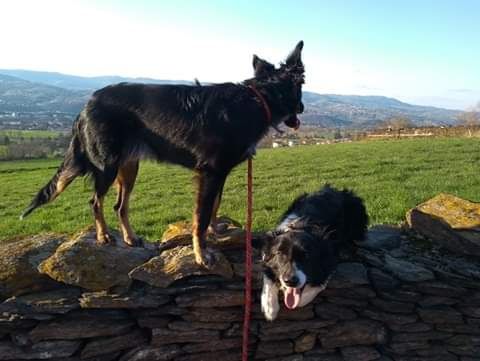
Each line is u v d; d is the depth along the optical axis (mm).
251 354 1349
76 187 4934
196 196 1370
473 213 1586
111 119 1372
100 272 1299
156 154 1431
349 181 3887
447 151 5918
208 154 1359
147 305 1281
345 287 1350
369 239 1565
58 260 1300
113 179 1386
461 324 1374
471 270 1384
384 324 1377
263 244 1329
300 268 1214
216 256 1337
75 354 1260
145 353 1293
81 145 1409
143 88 1408
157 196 3889
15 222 3301
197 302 1296
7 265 1316
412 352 1379
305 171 4855
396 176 3992
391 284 1355
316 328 1352
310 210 1429
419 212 1607
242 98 1384
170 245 1458
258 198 3312
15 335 1242
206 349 1325
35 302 1247
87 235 1459
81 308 1268
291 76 1456
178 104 1369
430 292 1362
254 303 1334
